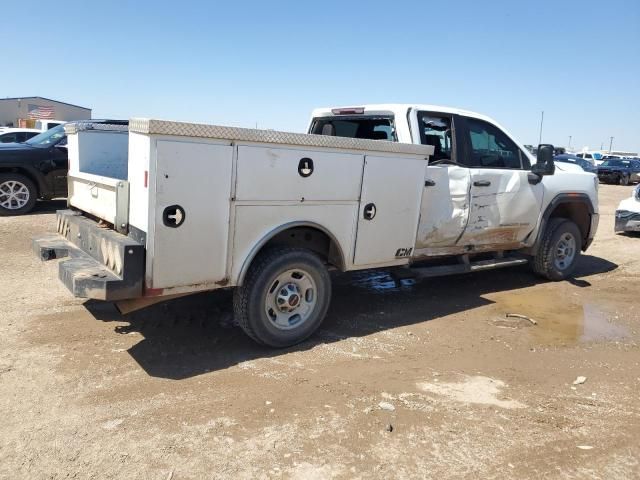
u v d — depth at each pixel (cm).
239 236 423
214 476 290
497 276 771
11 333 480
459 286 712
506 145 658
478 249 635
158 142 372
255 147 414
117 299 381
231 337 494
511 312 608
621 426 357
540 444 331
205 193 397
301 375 418
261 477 290
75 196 542
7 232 897
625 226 1109
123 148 570
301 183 446
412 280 728
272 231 439
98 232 432
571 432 347
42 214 1084
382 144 493
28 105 4809
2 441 315
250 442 322
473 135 621
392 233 526
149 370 418
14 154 1048
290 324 472
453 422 354
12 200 1066
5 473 287
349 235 493
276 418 350
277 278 455
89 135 548
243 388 392
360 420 351
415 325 551
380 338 509
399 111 574
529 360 470
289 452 313
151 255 385
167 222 386
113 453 307
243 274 430
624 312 619
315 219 462
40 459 300
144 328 507
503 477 297
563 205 760
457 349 490
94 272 401
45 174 1084
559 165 784
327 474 295
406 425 347
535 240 700
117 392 380
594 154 4581
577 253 764
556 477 299
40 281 638
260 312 445
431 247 582
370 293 662
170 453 309
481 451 321
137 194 391
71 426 334
